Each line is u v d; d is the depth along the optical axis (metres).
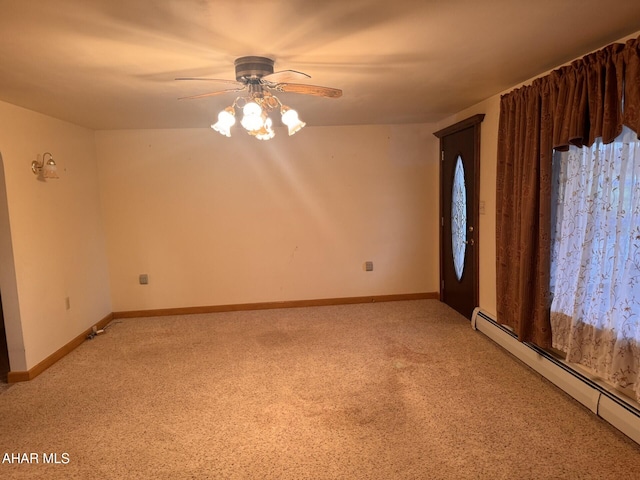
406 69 2.66
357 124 4.88
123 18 1.76
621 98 2.13
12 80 2.59
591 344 2.51
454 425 2.46
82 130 4.36
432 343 3.74
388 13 1.80
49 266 3.62
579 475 2.01
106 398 2.92
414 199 5.08
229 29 1.92
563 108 2.54
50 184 3.70
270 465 2.16
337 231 5.04
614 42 2.27
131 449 2.33
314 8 1.72
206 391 2.98
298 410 2.68
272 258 5.01
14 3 1.59
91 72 2.48
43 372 3.39
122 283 4.86
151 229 4.83
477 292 4.12
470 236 4.24
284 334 4.12
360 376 3.13
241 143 4.83
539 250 2.87
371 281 5.13
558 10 1.83
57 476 2.12
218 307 4.99
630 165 2.19
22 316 3.22
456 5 1.74
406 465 2.12
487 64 2.63
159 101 3.29
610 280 2.36
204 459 2.23
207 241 4.91
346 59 2.42
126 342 4.04
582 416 2.51
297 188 4.95
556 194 2.81
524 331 3.03
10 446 2.38
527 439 2.30
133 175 4.75
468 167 4.21
